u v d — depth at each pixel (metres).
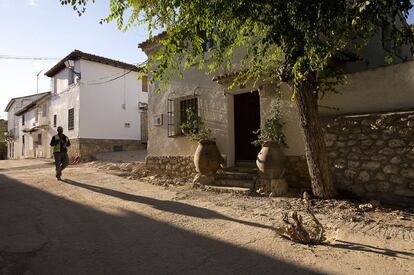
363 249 4.04
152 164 11.14
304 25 4.88
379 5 4.30
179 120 10.59
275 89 8.08
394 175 6.12
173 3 5.23
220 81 8.91
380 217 5.34
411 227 4.80
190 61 6.21
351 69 9.12
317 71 7.00
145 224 5.27
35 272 3.45
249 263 3.66
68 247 4.21
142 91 20.09
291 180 7.80
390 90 6.48
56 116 20.52
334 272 3.39
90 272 3.45
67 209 6.31
